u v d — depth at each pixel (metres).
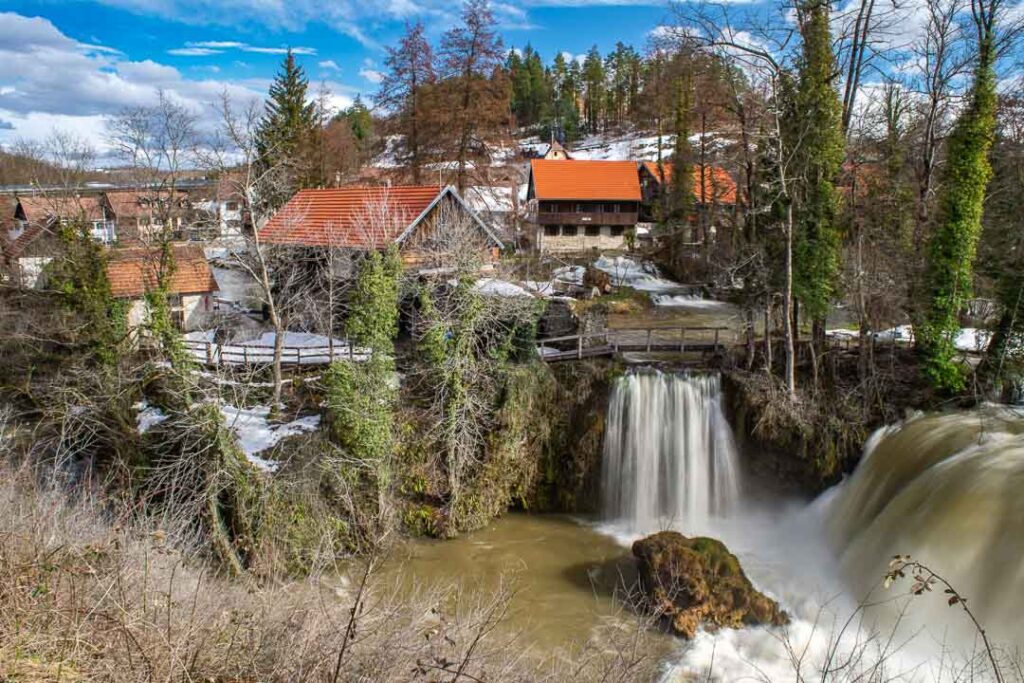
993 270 22.53
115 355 22.86
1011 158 25.28
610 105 119.31
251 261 28.25
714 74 28.12
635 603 17.67
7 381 23.77
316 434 20.77
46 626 7.35
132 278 29.88
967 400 21.30
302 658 7.71
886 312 22.77
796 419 21.67
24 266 31.27
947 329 21.41
